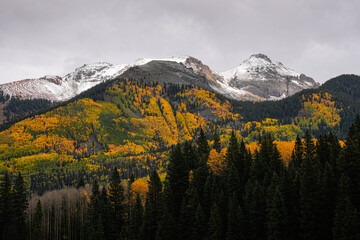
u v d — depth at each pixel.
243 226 93.38
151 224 108.44
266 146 128.75
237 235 93.00
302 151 124.50
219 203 103.00
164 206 106.00
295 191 94.94
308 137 123.75
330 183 90.25
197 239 99.19
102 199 129.62
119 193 127.94
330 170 91.62
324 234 85.00
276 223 87.00
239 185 107.94
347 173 93.25
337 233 78.31
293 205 93.69
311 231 85.25
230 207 95.00
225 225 98.69
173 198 115.81
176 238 102.12
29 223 125.38
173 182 120.69
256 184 98.25
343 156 96.00
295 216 89.88
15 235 111.44
